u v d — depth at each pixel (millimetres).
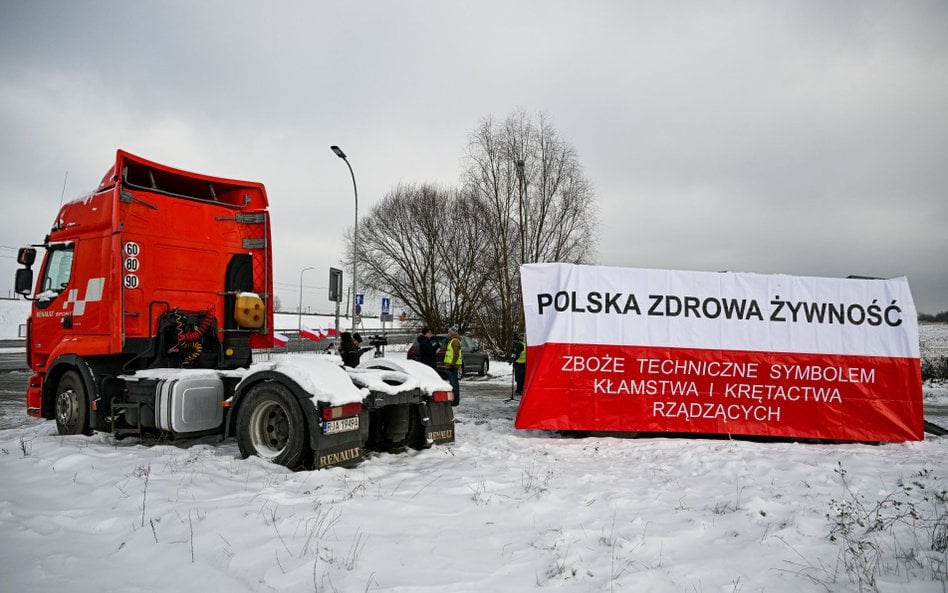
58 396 8312
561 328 8609
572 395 8531
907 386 8656
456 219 35844
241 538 3912
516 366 14625
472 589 3223
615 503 4949
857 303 8812
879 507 4859
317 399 5926
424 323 37750
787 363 8625
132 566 3557
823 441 8766
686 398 8578
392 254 38750
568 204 29375
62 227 8531
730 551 3898
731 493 5355
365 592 3148
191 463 6082
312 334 32000
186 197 8422
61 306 8359
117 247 7582
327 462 5945
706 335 8656
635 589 3264
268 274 9195
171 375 7195
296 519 4238
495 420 10367
